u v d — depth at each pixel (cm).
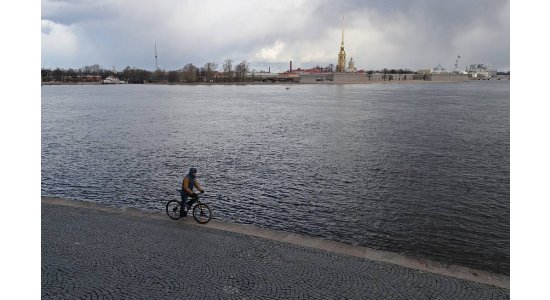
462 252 2156
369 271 1372
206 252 1512
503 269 1981
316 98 16050
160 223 1816
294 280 1309
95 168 3938
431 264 1424
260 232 1708
